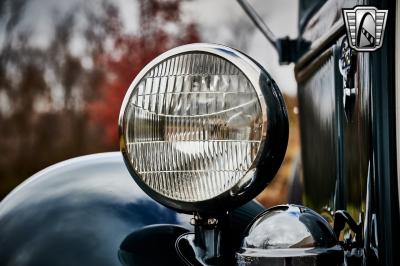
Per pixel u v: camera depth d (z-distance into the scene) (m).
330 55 1.77
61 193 1.61
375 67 1.39
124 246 1.50
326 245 1.28
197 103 1.31
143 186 1.35
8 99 8.57
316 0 2.01
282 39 2.33
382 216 1.38
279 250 1.27
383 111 1.38
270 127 1.28
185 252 1.43
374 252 1.39
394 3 1.39
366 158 1.44
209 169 1.30
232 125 1.29
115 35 7.28
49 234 1.54
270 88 1.30
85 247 1.51
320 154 1.90
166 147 1.32
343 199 1.66
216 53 1.31
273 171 1.32
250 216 1.68
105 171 1.66
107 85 7.38
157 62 1.35
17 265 1.51
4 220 1.59
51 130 8.45
